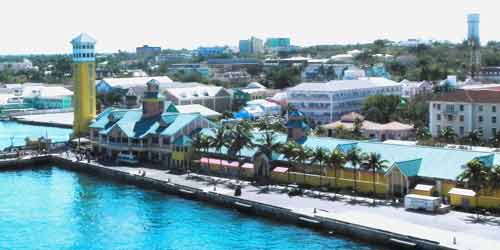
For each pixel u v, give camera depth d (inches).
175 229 5502.0
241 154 7500.0
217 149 7504.9
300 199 6082.7
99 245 5113.2
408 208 5605.3
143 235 5354.3
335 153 6289.4
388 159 6358.3
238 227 5506.9
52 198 6776.6
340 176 6486.2
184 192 6707.7
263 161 7057.1
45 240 5265.8
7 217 5979.3
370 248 4840.1
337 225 5206.7
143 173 7519.7
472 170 5393.7
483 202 5462.6
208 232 5383.9
